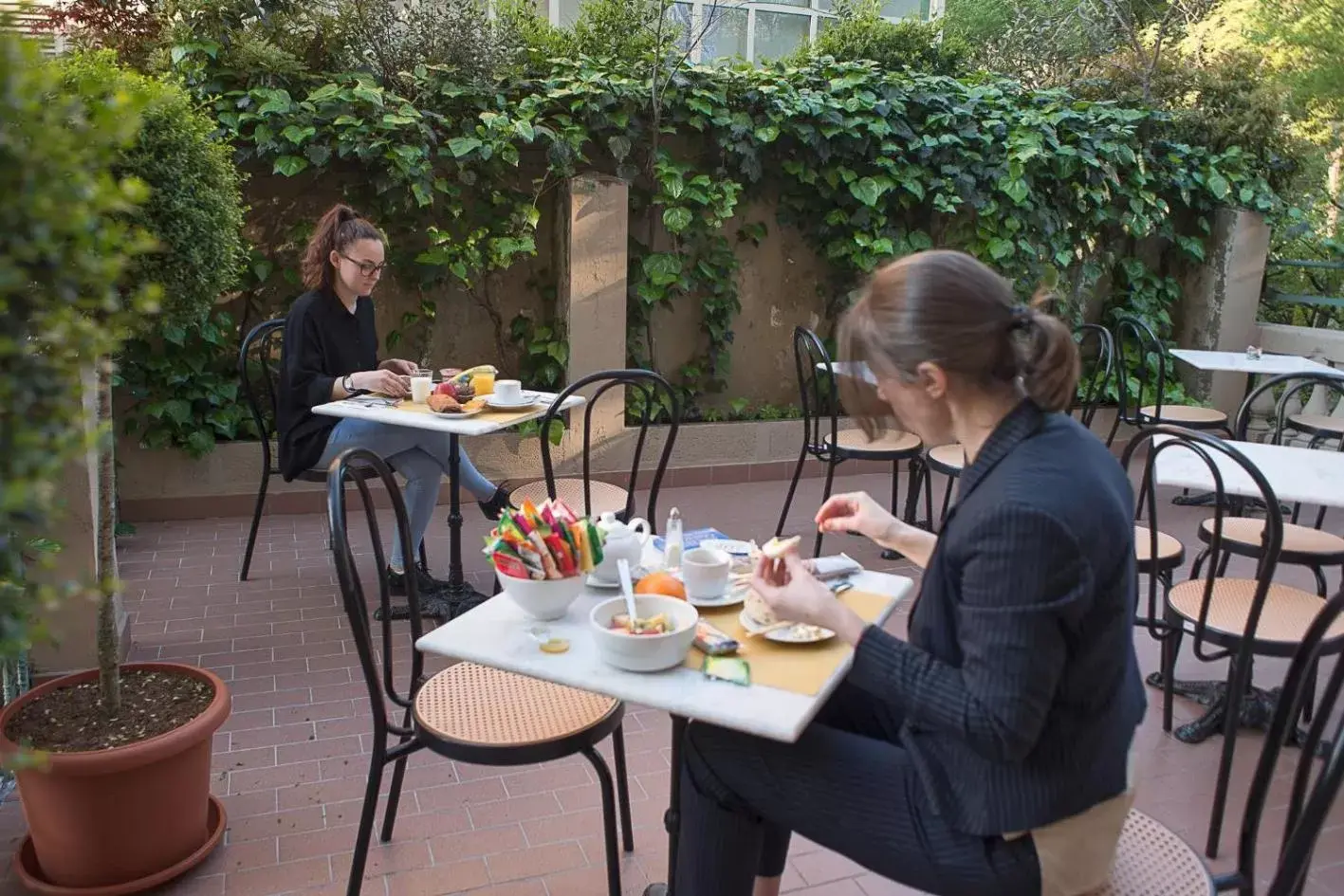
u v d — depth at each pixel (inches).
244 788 98.3
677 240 215.8
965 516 51.2
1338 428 191.9
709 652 60.7
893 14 304.2
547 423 124.0
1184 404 246.2
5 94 35.7
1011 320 51.5
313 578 155.1
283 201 188.5
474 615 67.6
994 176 223.0
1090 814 51.6
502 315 210.4
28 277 38.8
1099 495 49.3
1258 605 86.6
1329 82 257.9
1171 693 110.5
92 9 166.4
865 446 163.2
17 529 38.7
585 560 66.7
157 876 81.7
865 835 56.2
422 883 84.2
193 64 170.4
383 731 74.8
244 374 150.5
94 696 84.6
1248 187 248.5
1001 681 47.3
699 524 188.2
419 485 141.8
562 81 197.6
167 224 85.6
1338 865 88.4
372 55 191.0
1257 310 258.8
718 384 226.1
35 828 79.2
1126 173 240.8
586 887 84.0
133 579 153.1
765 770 59.2
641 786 100.5
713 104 206.8
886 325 52.6
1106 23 298.0
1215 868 88.1
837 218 219.3
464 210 199.9
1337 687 58.1
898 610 146.5
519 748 71.0
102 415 99.3
